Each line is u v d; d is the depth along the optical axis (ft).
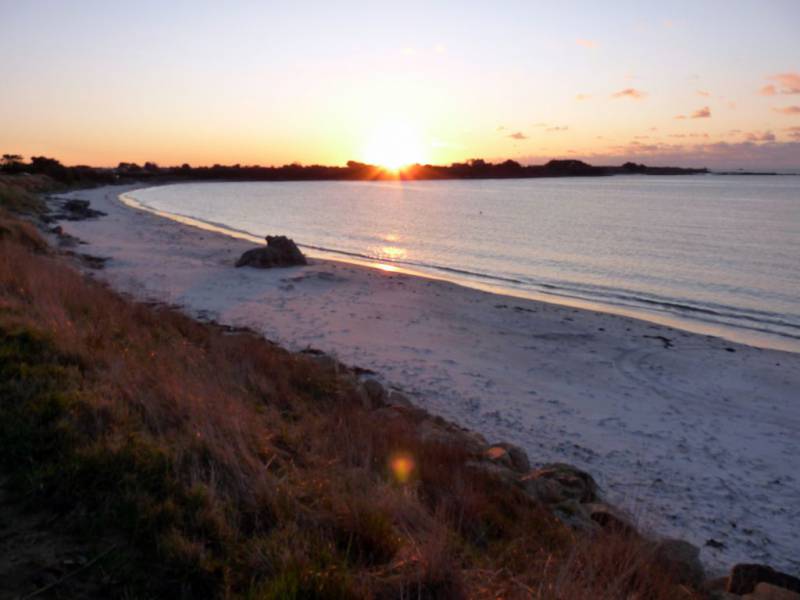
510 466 24.58
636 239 143.54
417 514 15.49
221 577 11.71
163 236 126.31
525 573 13.71
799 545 23.85
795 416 38.83
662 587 14.60
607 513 20.86
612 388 42.73
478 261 113.70
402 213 233.35
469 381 42.04
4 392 18.71
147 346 28.09
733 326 65.98
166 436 17.16
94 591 11.03
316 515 14.39
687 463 31.22
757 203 282.56
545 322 61.31
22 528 12.67
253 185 611.06
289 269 85.92
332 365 37.42
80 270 73.51
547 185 606.14
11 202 141.49
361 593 11.32
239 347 34.06
